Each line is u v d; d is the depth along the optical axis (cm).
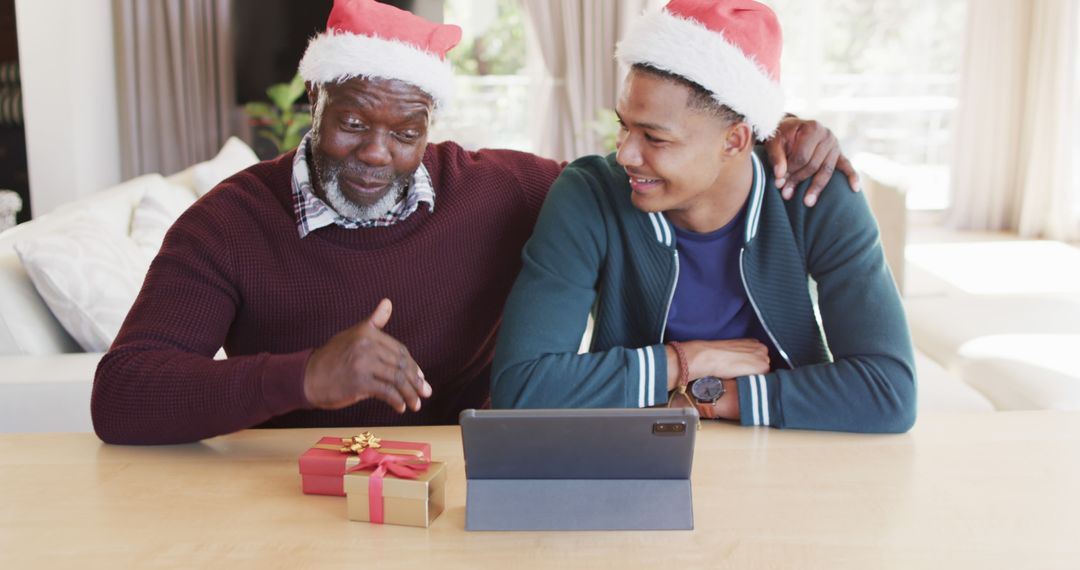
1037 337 268
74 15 492
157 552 89
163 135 561
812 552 89
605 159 144
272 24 543
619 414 93
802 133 135
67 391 181
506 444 94
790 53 607
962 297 320
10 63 515
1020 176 610
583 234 135
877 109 618
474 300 147
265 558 88
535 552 89
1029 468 108
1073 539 91
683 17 118
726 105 118
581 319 133
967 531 93
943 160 625
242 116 568
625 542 91
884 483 104
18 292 198
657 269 135
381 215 134
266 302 136
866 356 124
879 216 329
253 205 136
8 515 97
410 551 90
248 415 110
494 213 148
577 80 588
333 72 122
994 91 602
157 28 550
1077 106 573
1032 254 493
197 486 105
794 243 134
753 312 138
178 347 125
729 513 97
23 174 529
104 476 107
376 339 105
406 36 125
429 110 130
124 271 212
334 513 98
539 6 583
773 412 121
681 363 127
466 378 153
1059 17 570
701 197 129
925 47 609
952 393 230
